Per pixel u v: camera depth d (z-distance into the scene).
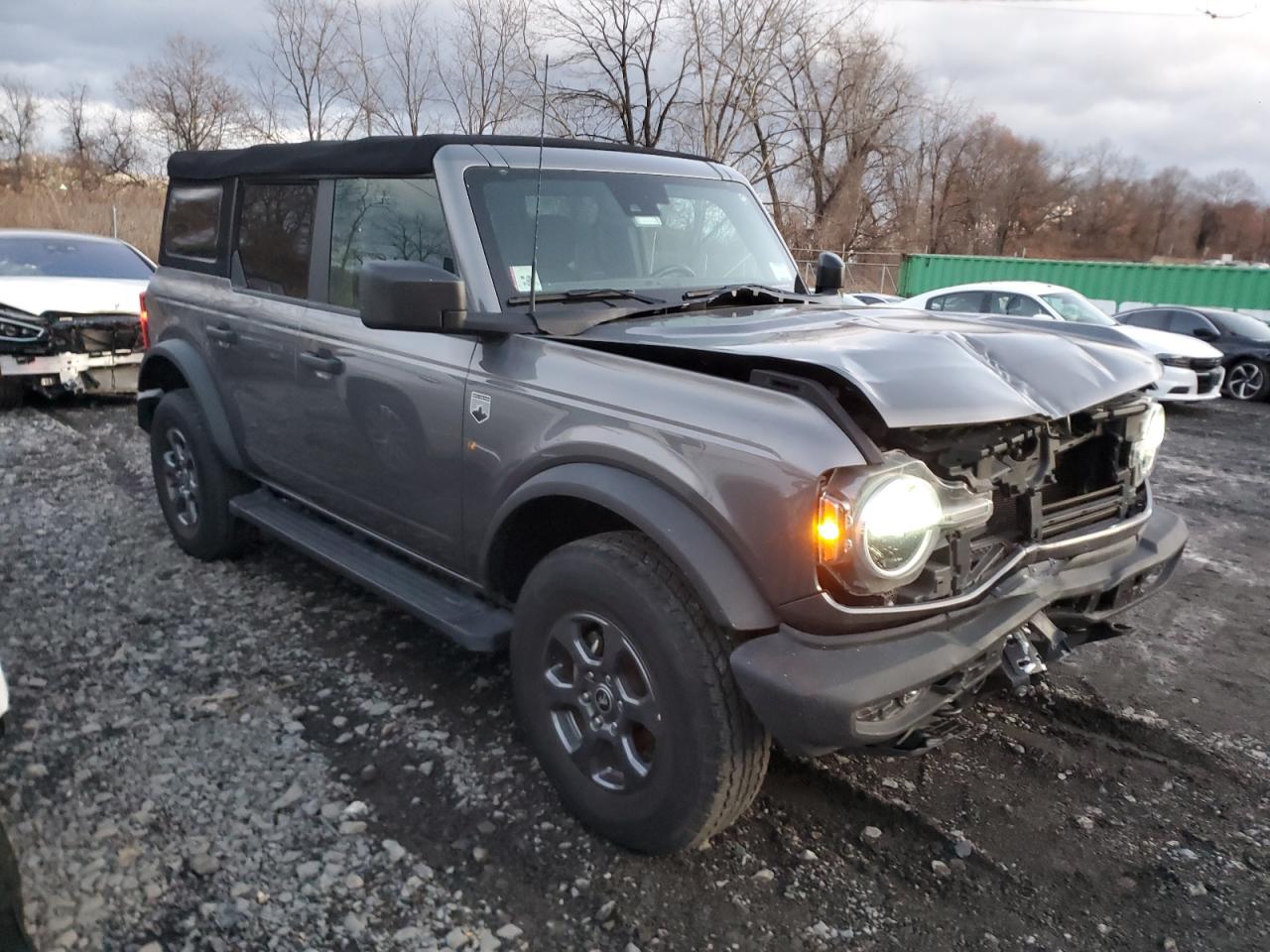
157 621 4.31
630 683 2.70
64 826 2.86
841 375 2.38
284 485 4.35
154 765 3.19
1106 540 3.01
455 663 3.97
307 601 4.55
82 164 40.50
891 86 34.75
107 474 6.79
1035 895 2.74
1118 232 59.12
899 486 2.31
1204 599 5.13
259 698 3.65
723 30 26.48
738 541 2.41
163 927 2.48
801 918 2.62
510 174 3.44
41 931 2.44
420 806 3.04
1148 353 3.28
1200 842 3.00
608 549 2.69
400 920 2.55
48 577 4.79
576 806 2.90
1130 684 4.04
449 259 3.28
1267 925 2.65
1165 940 2.58
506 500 2.99
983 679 2.65
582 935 2.53
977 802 3.17
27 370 8.49
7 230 9.95
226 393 4.51
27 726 3.40
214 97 35.41
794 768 3.32
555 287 3.34
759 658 2.38
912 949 2.53
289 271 4.12
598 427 2.71
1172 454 9.46
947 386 2.48
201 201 4.84
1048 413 2.63
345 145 3.76
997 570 2.67
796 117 32.09
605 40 24.39
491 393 3.04
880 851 2.91
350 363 3.62
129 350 8.96
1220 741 3.60
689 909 2.64
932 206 52.41
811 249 32.75
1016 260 22.38
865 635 2.42
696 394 2.55
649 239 3.68
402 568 3.70
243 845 2.81
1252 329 14.41
